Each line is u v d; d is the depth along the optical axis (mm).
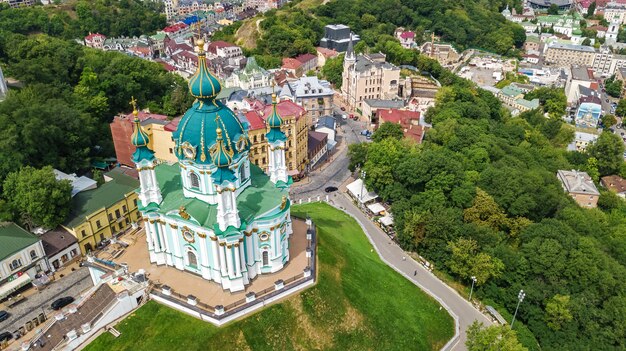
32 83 146750
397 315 81812
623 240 115562
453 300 92938
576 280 93062
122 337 66312
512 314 92562
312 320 72375
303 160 142875
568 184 142625
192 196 72062
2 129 109562
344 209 122062
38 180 93000
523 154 145750
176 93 168750
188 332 66438
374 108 184375
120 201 102625
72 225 94312
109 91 160000
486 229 102250
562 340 86438
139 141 68125
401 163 120062
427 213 104688
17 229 88875
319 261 81250
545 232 100875
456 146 143375
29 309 81125
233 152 68250
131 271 75688
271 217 71312
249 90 183250
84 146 130125
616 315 87875
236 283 70750
